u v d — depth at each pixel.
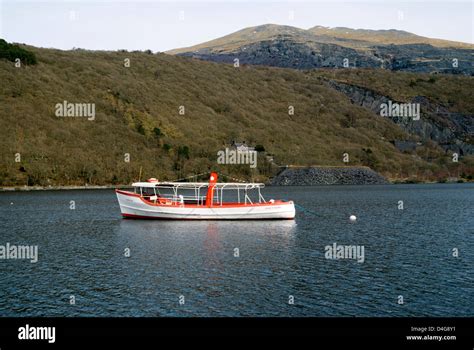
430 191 141.12
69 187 144.38
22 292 34.34
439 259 43.94
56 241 54.12
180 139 186.38
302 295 33.31
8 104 164.12
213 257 44.69
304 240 53.78
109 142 167.38
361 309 31.08
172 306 31.45
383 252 47.03
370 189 151.75
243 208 71.06
